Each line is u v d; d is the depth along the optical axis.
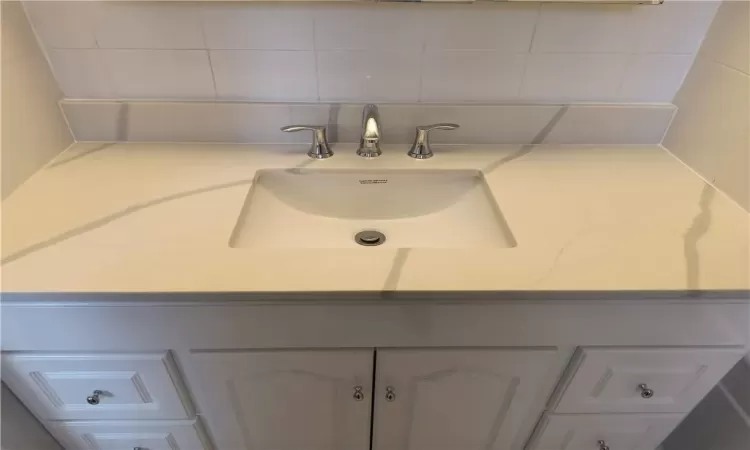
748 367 0.89
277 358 0.78
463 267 0.70
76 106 1.00
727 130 0.89
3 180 0.84
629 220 0.82
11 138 0.86
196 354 0.77
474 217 0.94
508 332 0.75
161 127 1.04
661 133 1.08
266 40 0.95
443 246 0.92
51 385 0.80
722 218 0.83
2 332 0.71
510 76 1.01
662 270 0.70
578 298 0.69
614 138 1.08
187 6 0.90
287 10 0.91
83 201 0.84
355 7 0.91
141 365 0.76
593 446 1.02
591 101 1.05
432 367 0.81
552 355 0.79
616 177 0.96
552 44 0.97
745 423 0.91
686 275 0.69
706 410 1.02
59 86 0.99
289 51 0.96
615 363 0.80
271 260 0.70
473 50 0.97
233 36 0.94
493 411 0.91
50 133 0.96
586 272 0.69
